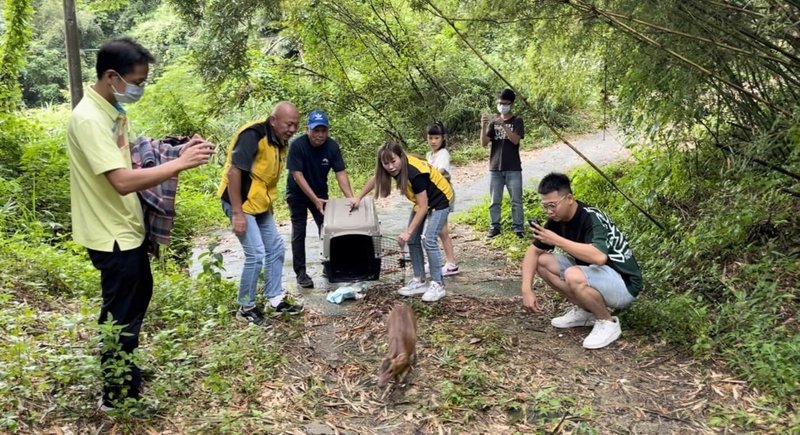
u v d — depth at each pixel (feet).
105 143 9.15
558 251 19.11
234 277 19.56
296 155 17.17
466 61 45.06
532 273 13.94
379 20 37.88
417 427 10.73
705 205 18.29
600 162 35.94
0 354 11.18
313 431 10.48
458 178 38.09
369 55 38.32
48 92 63.31
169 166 9.32
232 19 21.06
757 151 15.58
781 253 15.46
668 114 16.83
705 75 15.33
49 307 15.24
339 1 34.40
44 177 24.84
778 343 12.25
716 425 10.59
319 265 20.51
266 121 14.40
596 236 13.30
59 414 10.02
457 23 20.62
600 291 13.30
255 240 14.47
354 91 39.11
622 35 16.01
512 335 14.21
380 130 40.50
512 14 16.94
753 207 16.46
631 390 11.78
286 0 26.14
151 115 39.22
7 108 27.40
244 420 10.55
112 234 9.64
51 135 29.86
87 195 9.52
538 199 26.07
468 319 15.24
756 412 10.82
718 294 15.30
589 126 45.37
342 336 14.48
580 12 15.49
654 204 19.79
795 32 14.58
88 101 9.30
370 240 16.11
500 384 11.96
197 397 11.17
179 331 12.19
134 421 10.12
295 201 17.67
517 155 22.33
